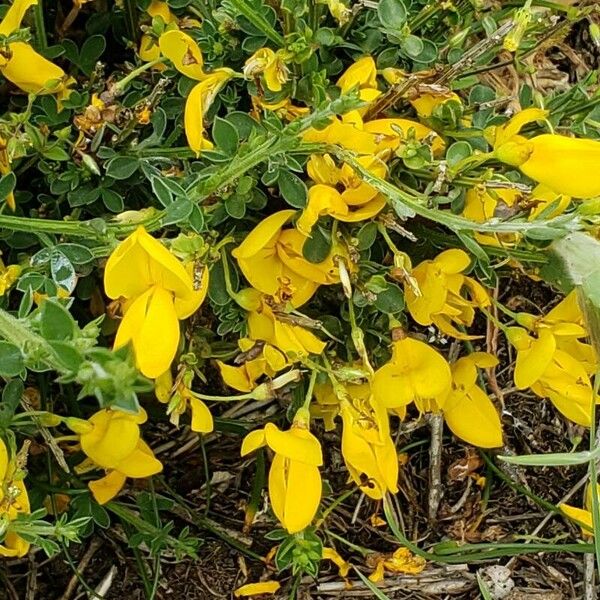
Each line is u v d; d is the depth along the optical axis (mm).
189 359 146
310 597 193
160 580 190
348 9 152
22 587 185
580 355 157
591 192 128
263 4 151
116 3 174
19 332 98
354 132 138
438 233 160
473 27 186
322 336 167
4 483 124
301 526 136
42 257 134
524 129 161
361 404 148
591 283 141
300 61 143
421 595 196
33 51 145
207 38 157
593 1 183
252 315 151
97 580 188
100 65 161
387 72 155
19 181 171
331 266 145
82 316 171
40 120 156
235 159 127
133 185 163
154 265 121
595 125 163
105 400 80
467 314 165
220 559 193
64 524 132
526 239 149
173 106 163
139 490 188
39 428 139
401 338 147
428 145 138
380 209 141
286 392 193
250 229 159
